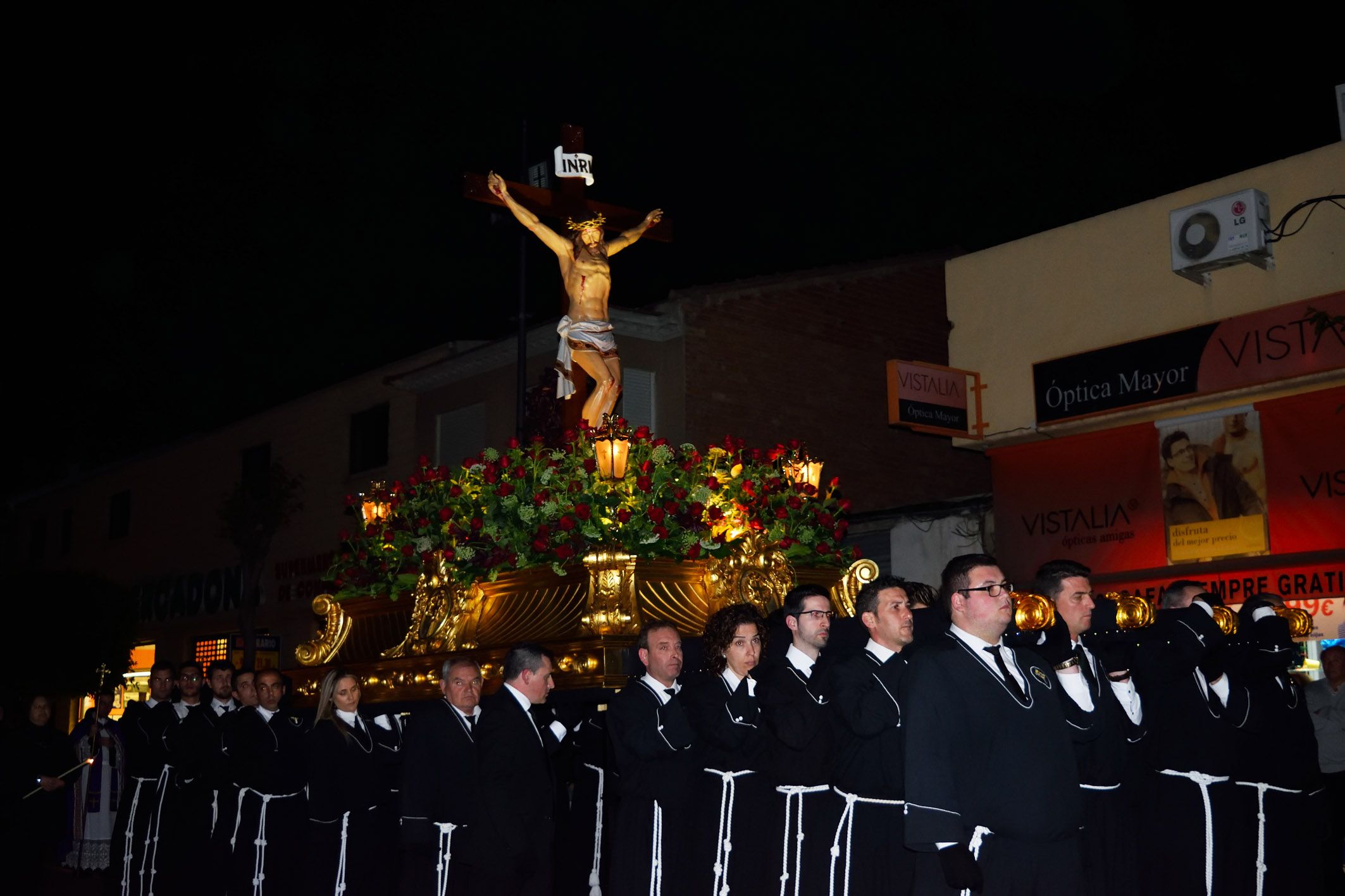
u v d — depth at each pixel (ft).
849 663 17.31
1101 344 44.14
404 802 20.84
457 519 24.70
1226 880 18.98
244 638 72.64
